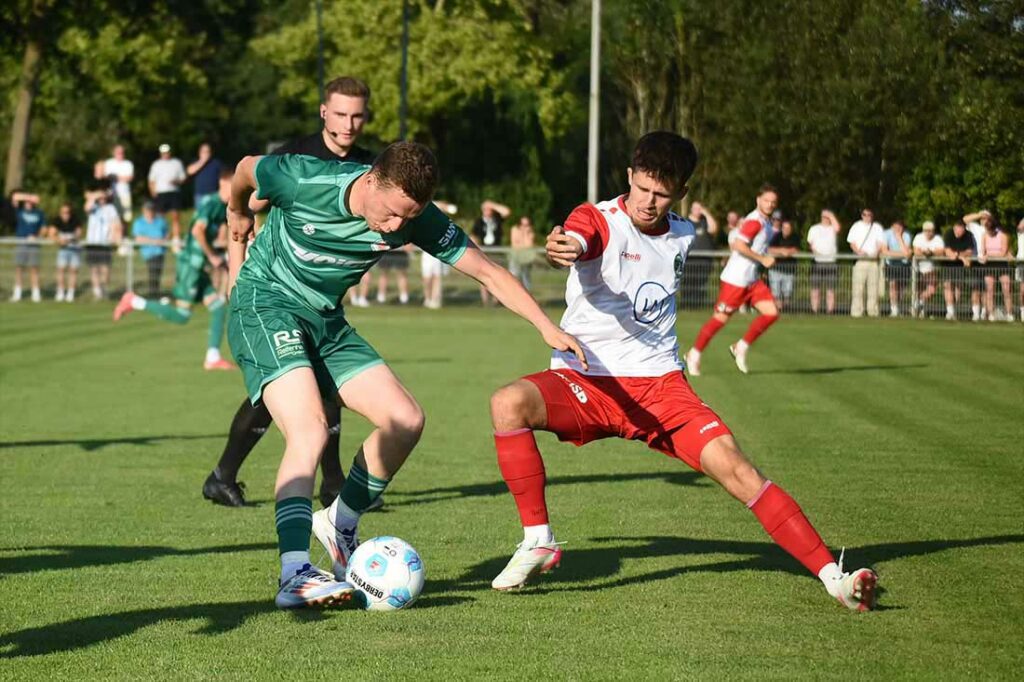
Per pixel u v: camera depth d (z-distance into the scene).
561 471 13.03
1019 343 27.52
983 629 7.20
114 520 10.37
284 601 7.22
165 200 40.31
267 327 7.85
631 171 7.77
